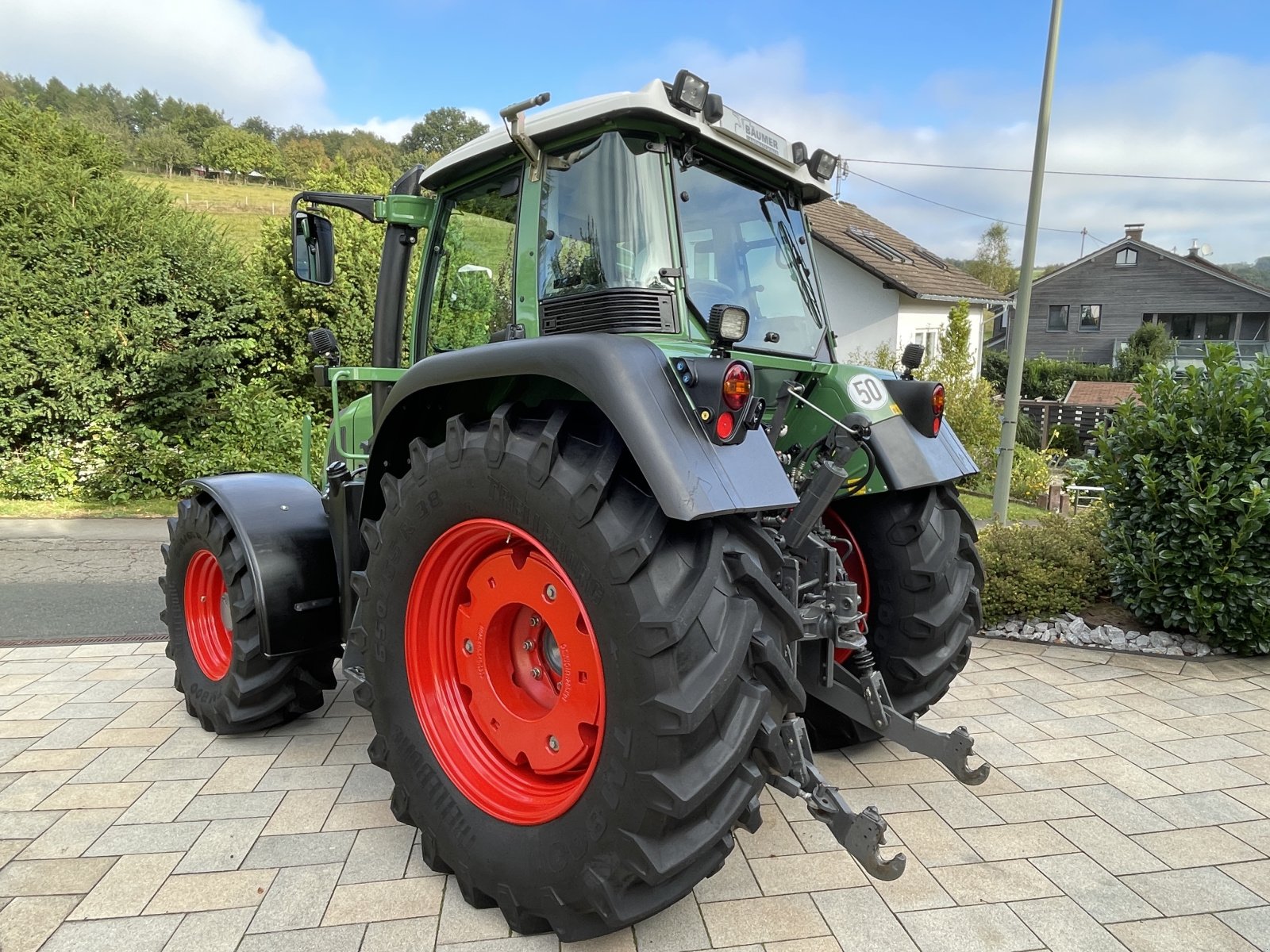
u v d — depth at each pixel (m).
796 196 3.04
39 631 4.95
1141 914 2.10
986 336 50.19
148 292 10.07
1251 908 2.12
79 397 9.95
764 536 1.92
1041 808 2.64
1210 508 4.07
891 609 2.86
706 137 2.37
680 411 1.79
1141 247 33.94
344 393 11.15
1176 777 2.84
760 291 2.71
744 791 1.79
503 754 2.24
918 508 2.81
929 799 2.71
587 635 1.95
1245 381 4.31
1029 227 7.19
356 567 2.99
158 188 10.66
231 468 10.09
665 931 2.04
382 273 3.14
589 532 1.79
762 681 1.85
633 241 2.25
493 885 2.04
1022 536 5.00
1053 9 6.85
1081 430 16.94
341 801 2.71
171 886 2.22
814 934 2.02
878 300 17.84
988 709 3.47
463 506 2.09
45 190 9.73
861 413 2.69
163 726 3.35
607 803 1.79
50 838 2.46
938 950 1.96
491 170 2.65
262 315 10.85
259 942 2.00
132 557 7.20
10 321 9.43
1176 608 4.30
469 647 2.33
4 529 8.53
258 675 3.06
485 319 2.68
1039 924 2.06
